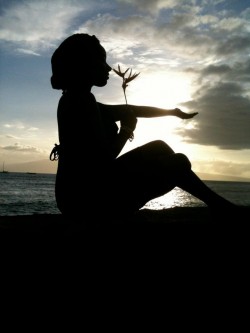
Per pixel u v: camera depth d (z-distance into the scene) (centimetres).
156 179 218
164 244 217
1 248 199
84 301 191
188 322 174
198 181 218
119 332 169
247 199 6053
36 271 194
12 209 3478
